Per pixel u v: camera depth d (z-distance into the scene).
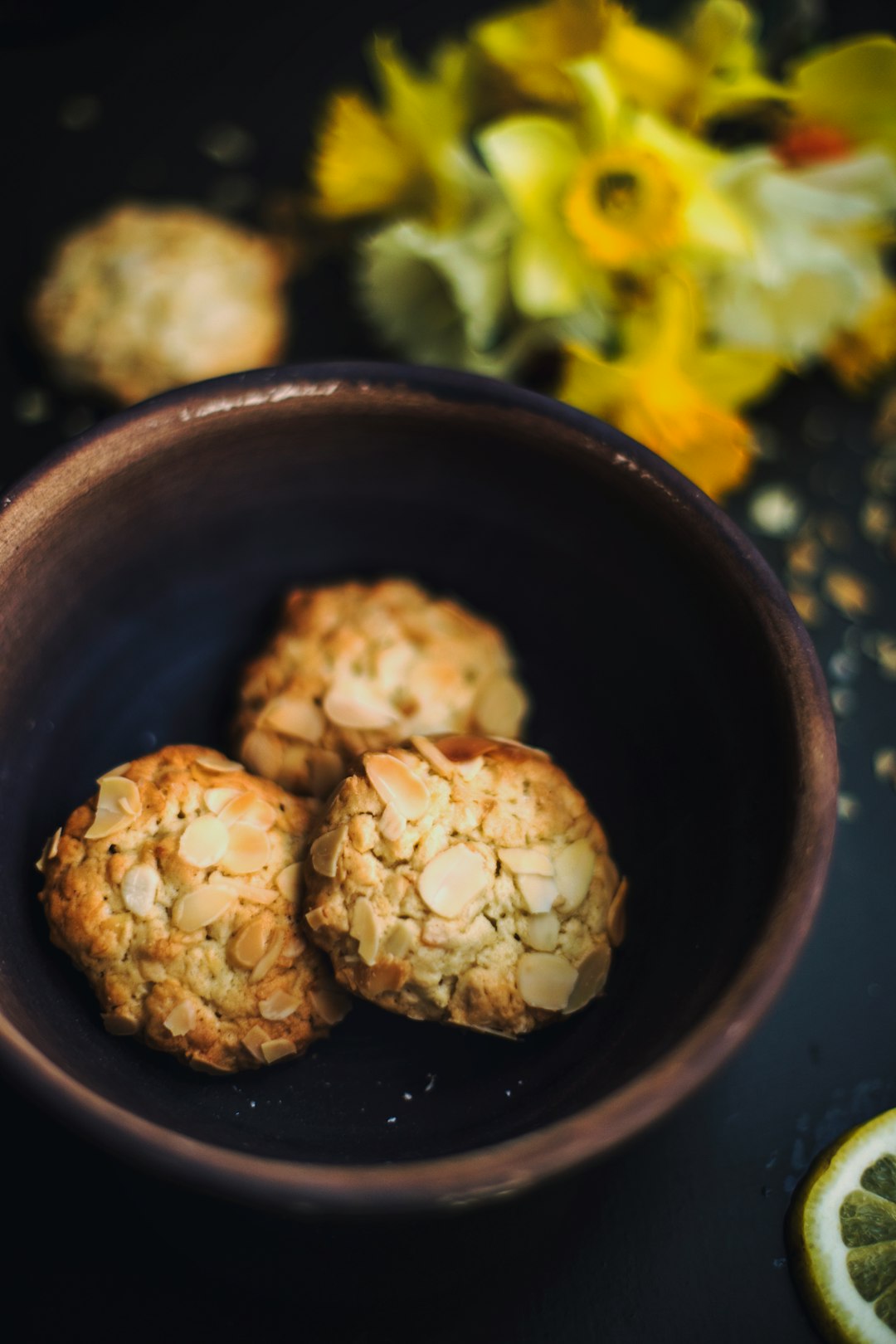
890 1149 0.47
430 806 0.44
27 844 0.45
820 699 0.42
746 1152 0.47
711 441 0.51
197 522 0.48
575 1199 0.47
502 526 0.48
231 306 0.56
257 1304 0.46
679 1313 0.46
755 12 0.58
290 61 0.62
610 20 0.51
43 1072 0.39
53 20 0.61
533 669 0.50
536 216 0.51
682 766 0.47
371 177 0.54
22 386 0.56
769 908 0.41
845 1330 0.45
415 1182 0.38
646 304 0.52
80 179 0.60
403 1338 0.45
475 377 0.46
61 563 0.45
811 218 0.52
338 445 0.47
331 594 0.49
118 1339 0.45
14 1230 0.46
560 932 0.44
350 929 0.43
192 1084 0.44
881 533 0.55
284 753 0.47
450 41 0.62
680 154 0.50
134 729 0.48
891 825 0.51
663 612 0.47
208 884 0.44
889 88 0.51
